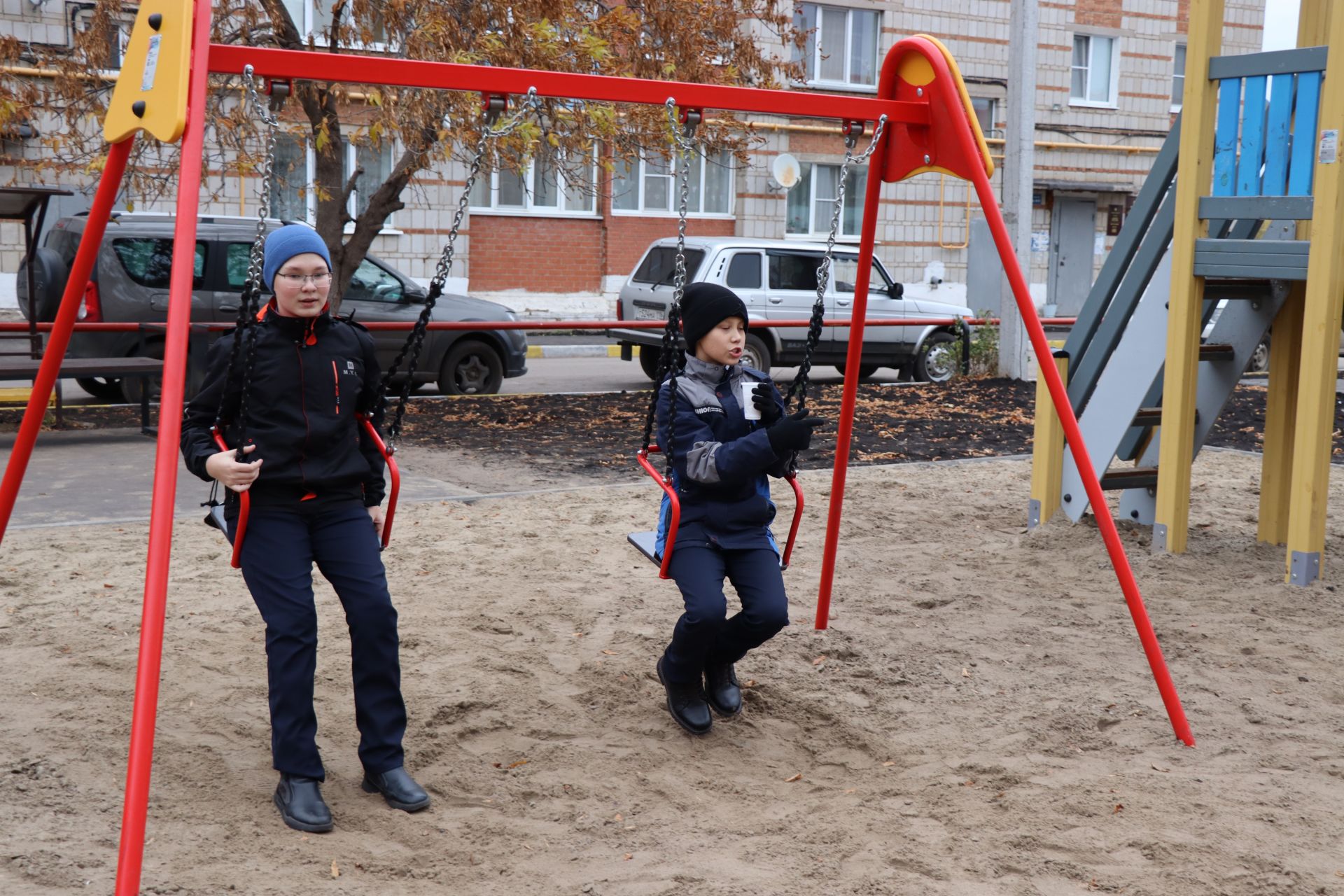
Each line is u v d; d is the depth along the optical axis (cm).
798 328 1544
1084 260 3031
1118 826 338
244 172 1212
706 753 395
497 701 428
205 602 531
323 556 346
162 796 344
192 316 1198
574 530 691
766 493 396
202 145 320
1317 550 591
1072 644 510
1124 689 456
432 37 1048
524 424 1145
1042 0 2836
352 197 2150
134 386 1201
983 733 412
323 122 1138
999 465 955
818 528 717
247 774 364
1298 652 497
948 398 1381
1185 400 640
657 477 385
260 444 331
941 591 585
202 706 413
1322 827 338
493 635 503
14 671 440
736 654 403
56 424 1063
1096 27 2905
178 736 386
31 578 563
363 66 354
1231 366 691
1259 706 439
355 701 350
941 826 338
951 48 2739
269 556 333
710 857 318
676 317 385
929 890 299
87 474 834
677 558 386
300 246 332
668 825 339
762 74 1339
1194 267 627
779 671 466
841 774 382
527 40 1056
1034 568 635
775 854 320
